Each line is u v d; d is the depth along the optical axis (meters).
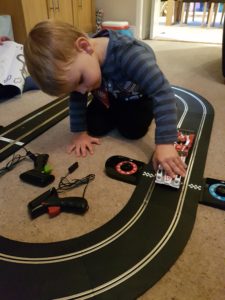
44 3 2.14
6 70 1.37
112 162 0.81
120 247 0.56
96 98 0.98
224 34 1.50
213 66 1.90
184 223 0.62
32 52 0.63
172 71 1.78
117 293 0.48
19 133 1.01
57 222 0.63
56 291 0.49
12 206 0.67
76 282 0.50
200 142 0.92
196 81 1.59
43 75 0.63
